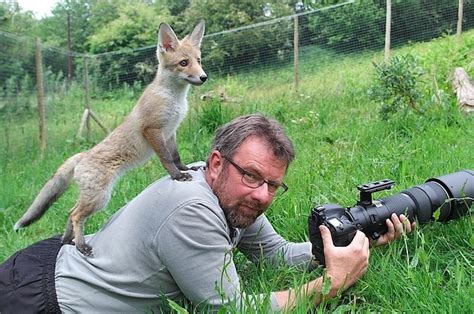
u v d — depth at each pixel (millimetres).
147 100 1763
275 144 1082
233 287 1036
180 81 1846
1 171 3322
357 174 2023
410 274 1146
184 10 11086
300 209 1712
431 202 1268
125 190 2334
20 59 4457
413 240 1346
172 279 1092
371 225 1183
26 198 2705
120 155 1737
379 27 6430
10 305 1104
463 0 6602
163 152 1750
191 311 1104
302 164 2350
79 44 12258
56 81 5117
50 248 1221
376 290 1195
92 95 6215
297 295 1030
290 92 5055
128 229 1098
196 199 1050
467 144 2279
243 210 1113
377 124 3012
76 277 1103
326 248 1099
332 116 3756
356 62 5992
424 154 2123
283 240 1411
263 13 9977
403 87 3084
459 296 1045
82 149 4215
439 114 2920
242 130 1094
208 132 3838
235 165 1081
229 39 6621
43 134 4164
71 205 2406
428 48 5633
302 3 10570
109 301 1090
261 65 6551
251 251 1397
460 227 1400
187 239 1028
